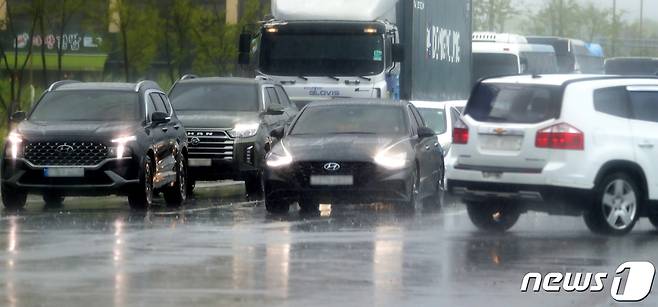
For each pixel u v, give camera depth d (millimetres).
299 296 29875
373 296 29969
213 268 34656
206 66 134500
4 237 42625
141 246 39938
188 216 51656
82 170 54094
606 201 44438
